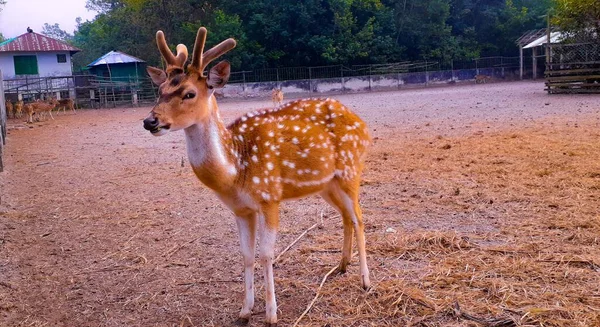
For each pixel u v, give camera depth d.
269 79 23.02
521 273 2.80
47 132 11.75
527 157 5.64
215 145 2.28
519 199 4.16
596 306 2.42
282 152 2.46
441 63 25.17
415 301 2.57
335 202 2.89
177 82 2.22
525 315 2.35
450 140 7.13
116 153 7.93
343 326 2.42
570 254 3.01
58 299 2.87
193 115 2.22
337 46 23.03
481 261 2.99
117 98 21.31
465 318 2.39
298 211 4.23
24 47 21.67
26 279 3.14
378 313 2.51
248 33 23.19
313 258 3.21
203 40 2.28
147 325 2.55
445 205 4.16
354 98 18.11
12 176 6.38
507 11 27.03
